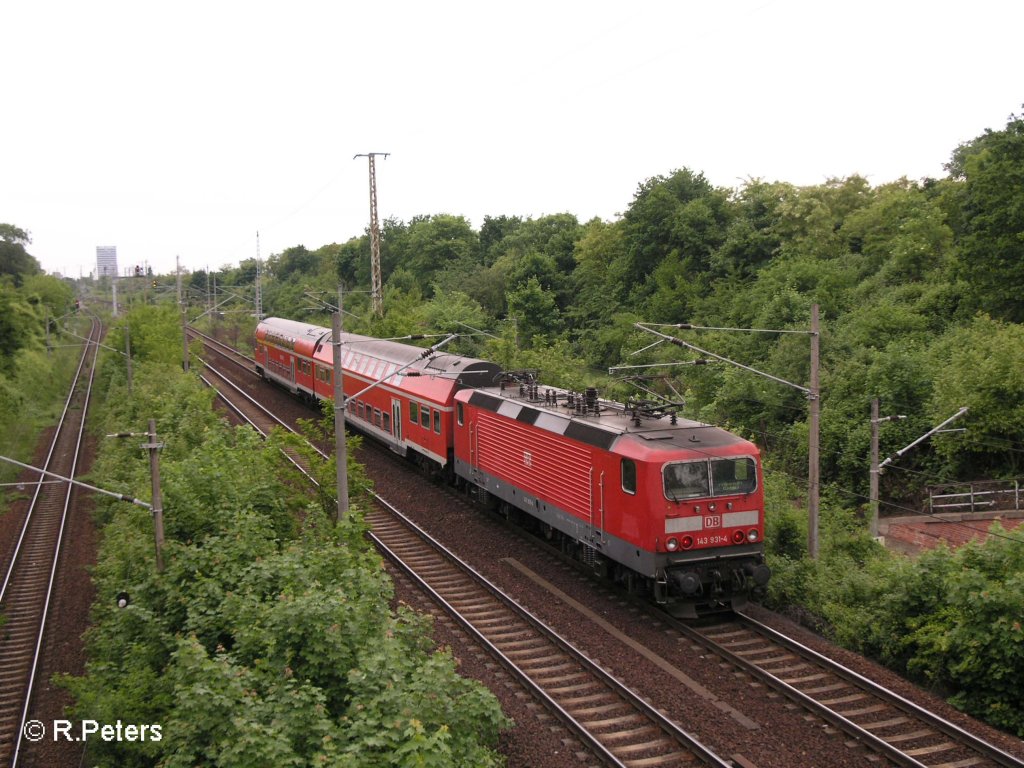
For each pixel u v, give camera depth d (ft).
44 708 50.62
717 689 41.93
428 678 32.78
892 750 34.60
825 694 40.83
